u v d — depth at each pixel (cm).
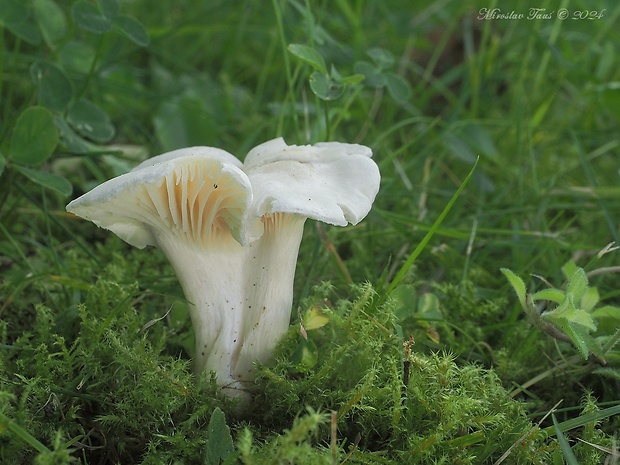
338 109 35
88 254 32
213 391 26
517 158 39
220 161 24
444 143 38
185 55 44
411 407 25
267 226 26
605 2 48
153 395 25
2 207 33
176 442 25
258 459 23
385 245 34
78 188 36
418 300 29
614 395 27
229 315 26
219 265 26
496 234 34
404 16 47
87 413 26
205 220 26
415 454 25
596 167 40
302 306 29
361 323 27
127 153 38
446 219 36
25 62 38
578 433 26
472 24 47
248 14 44
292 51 30
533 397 27
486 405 26
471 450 25
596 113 42
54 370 26
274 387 26
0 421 23
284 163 26
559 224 36
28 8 33
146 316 29
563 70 40
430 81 45
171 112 38
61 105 32
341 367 26
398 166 36
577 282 26
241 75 45
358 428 26
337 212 25
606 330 28
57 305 30
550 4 47
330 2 49
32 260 32
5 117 35
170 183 25
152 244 28
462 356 29
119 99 40
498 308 30
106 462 26
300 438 23
